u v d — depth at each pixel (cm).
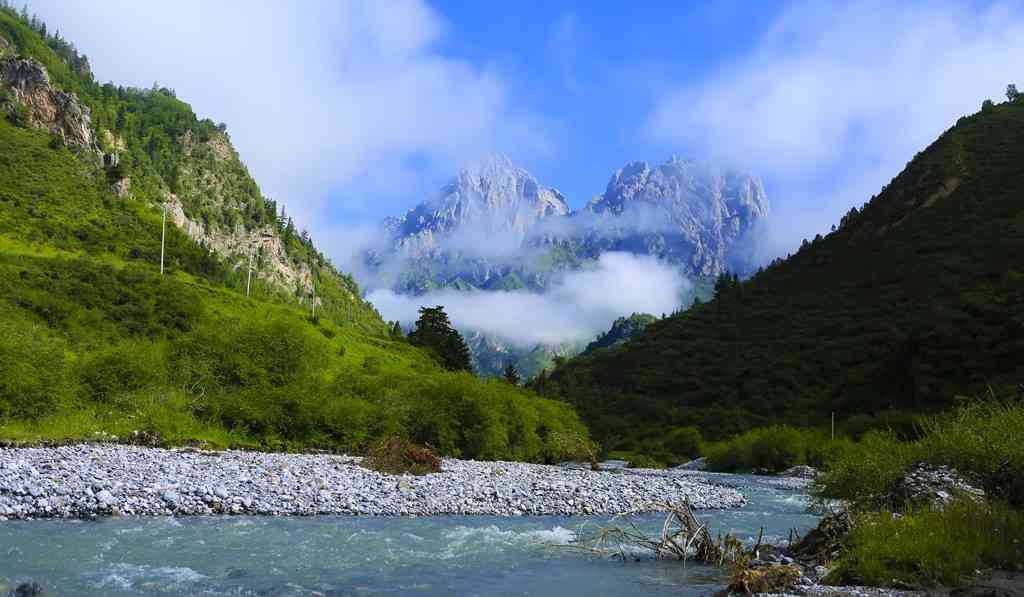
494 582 1570
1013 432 1906
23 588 1321
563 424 6956
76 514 2081
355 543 1944
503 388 6375
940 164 19162
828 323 14512
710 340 15625
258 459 3572
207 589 1404
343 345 11569
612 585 1558
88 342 8281
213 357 5219
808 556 1806
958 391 9244
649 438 11012
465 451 5616
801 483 5416
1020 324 9594
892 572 1401
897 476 2203
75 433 3897
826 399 11394
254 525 2130
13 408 3919
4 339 4141
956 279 13650
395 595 1430
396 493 2833
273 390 4903
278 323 5794
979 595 1234
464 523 2408
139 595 1343
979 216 16125
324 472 3188
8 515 1992
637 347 16612
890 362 10850
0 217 14850
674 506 1962
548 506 2864
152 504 2264
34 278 9781
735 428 10750
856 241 18600
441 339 14925
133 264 14000
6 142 19112
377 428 5022
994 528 1554
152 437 4059
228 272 18262
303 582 1498
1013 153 18488
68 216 16375
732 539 1866
